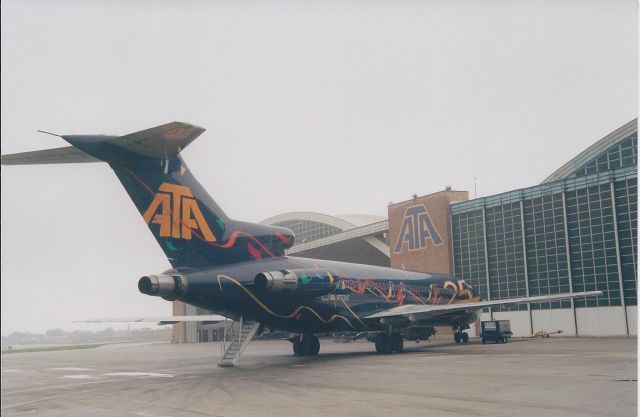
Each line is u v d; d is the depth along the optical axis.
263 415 11.13
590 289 39.03
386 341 28.08
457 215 48.22
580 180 40.06
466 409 11.08
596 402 11.55
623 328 37.03
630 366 18.19
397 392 13.59
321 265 26.02
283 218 67.38
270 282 21.75
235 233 22.25
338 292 26.34
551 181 43.84
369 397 12.96
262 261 23.16
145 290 19.61
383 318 27.41
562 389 13.35
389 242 52.50
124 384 17.50
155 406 12.66
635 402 11.52
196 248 21.00
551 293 41.34
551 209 41.81
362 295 27.70
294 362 23.81
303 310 24.55
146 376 20.03
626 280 37.03
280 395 13.73
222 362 22.89
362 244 61.12
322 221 62.12
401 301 30.02
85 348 64.56
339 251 63.59
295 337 28.73
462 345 34.06
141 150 17.86
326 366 21.25
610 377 15.38
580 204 40.00
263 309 23.00
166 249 20.17
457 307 27.02
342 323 26.61
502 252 44.84
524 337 42.16
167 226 20.00
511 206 44.53
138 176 19.03
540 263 42.22
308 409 11.64
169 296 20.23
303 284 23.19
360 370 19.19
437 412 10.85
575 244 40.06
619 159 39.81
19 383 19.17
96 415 11.76
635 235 36.84
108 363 29.33
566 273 40.50
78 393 15.62
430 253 48.72
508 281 44.28
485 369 18.16
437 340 42.47
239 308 22.28
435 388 14.05
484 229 45.97
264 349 41.59
